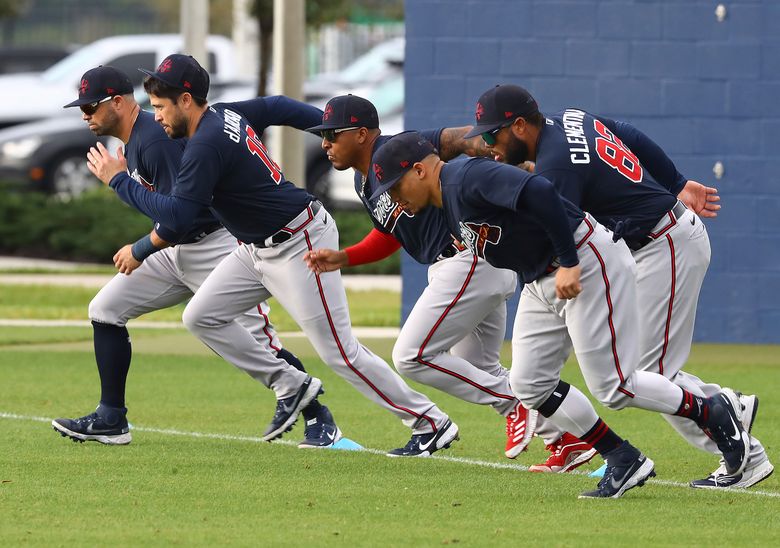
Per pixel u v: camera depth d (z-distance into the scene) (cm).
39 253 7519
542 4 4700
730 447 2367
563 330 2338
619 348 2267
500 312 2800
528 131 2323
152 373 3938
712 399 2364
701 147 4703
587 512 2200
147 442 2855
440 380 2658
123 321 2800
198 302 2748
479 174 2158
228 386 3700
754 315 4706
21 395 3516
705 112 4700
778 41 4666
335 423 3138
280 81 5731
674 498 2322
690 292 2517
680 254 2494
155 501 2259
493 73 4709
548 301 2289
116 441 2797
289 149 5738
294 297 2677
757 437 2977
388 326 5075
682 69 4697
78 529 2061
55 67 10275
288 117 2809
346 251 2616
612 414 3291
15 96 9788
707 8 4678
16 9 13600
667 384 2317
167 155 2670
